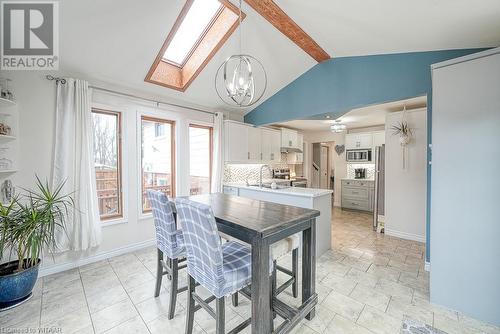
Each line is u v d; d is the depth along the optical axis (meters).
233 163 4.45
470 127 1.79
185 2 2.18
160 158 3.77
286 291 2.27
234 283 1.43
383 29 2.26
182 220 1.56
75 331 1.73
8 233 2.02
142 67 2.88
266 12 2.33
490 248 1.74
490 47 2.19
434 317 1.85
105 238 3.00
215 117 4.16
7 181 2.30
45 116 2.53
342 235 3.93
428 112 2.55
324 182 7.51
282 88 3.93
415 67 2.61
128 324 1.80
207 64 3.08
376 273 2.58
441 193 1.93
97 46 2.43
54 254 2.59
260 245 1.40
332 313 1.91
